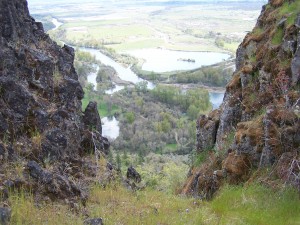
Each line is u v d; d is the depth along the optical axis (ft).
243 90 53.26
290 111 41.91
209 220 32.78
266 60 51.67
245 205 37.76
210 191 46.78
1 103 31.50
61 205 27.94
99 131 46.88
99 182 35.91
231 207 38.45
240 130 47.24
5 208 22.91
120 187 37.88
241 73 54.29
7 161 28.96
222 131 54.60
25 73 35.88
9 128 30.99
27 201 25.93
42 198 27.89
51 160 32.37
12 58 34.63
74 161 35.91
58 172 31.68
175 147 224.53
